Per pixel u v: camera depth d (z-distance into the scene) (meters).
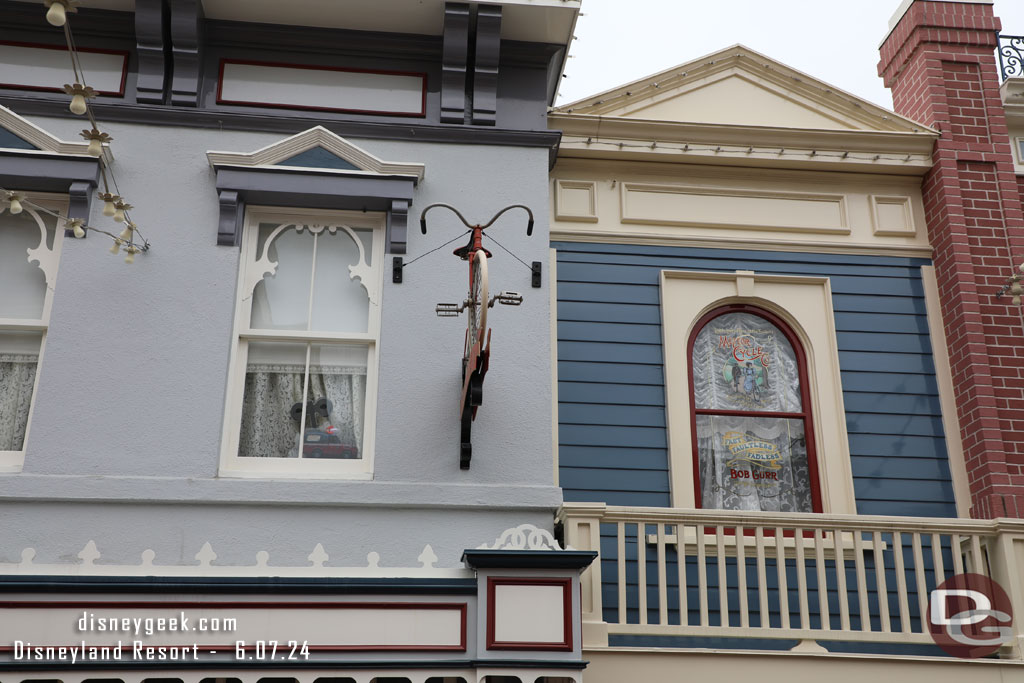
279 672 5.33
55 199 6.62
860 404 7.58
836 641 6.58
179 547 5.84
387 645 5.42
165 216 6.55
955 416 7.58
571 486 7.16
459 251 6.09
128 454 6.02
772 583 7.00
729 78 8.34
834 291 7.90
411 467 6.17
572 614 5.53
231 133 6.83
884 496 7.33
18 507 5.82
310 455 6.33
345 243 6.83
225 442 6.23
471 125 7.02
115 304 6.32
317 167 6.68
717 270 7.87
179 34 6.74
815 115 8.32
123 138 6.71
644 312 7.70
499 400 6.38
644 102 8.19
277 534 5.94
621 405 7.43
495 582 5.55
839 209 8.12
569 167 7.98
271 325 6.59
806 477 7.48
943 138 8.09
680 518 6.14
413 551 5.99
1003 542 6.30
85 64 6.86
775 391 7.70
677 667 5.82
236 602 5.41
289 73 7.04
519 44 7.15
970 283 7.66
